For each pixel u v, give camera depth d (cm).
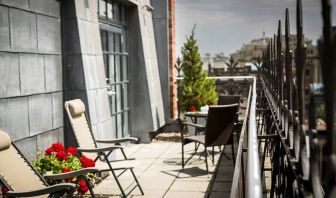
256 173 96
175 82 1039
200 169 621
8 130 430
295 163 191
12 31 444
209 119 550
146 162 679
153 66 952
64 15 584
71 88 586
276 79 400
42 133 510
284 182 259
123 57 859
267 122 522
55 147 423
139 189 516
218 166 636
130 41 889
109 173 600
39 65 509
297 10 165
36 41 502
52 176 354
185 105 927
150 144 860
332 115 102
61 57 583
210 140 565
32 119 484
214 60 3148
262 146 730
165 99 1002
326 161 107
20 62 461
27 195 296
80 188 414
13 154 348
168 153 754
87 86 587
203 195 488
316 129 120
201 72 936
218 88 1265
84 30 603
